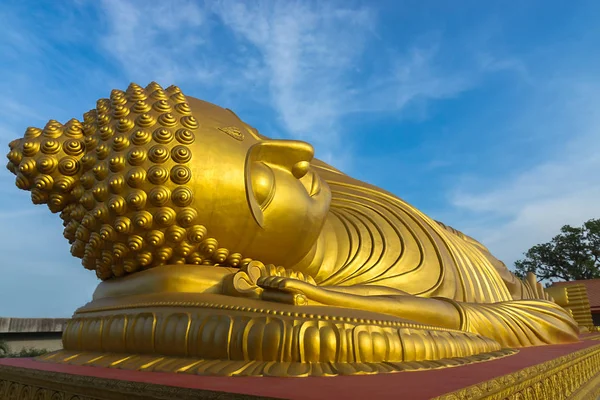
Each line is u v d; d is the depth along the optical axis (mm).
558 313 6266
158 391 2096
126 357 3143
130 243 3525
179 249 3602
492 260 8391
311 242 4277
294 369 2441
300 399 1729
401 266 5270
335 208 5848
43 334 15461
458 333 3719
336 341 2623
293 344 2592
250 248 3861
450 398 1847
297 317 2752
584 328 9781
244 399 1813
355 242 5273
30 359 4152
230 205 3615
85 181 3600
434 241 5859
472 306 4863
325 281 4848
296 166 4094
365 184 6629
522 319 5535
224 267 3768
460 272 6016
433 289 5262
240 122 4242
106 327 3396
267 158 3980
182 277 3496
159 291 3510
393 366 2621
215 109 4148
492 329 4855
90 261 4027
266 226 3834
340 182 6457
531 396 2984
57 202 3760
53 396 2900
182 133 3562
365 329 2779
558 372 3799
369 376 2369
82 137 3775
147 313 3139
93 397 2492
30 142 3619
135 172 3406
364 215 5762
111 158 3496
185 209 3484
